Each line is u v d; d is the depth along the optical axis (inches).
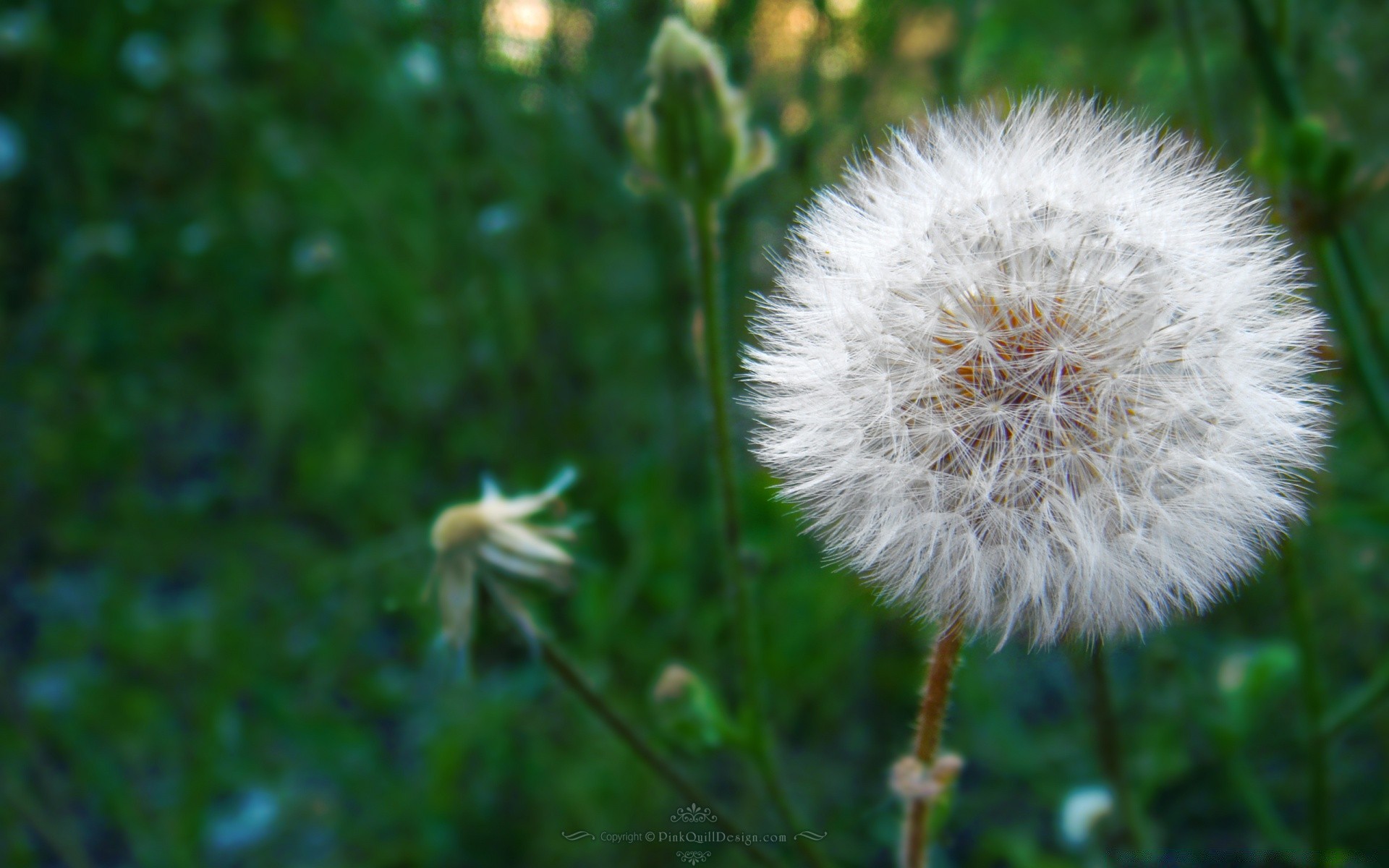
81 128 9.8
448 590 5.1
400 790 7.0
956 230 4.5
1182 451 4.3
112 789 6.8
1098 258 4.4
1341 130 7.0
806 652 7.2
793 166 7.0
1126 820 5.8
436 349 10.0
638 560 7.6
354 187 9.8
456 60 8.2
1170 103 7.5
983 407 4.3
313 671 7.7
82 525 8.9
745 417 6.8
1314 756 5.6
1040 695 7.5
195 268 10.3
